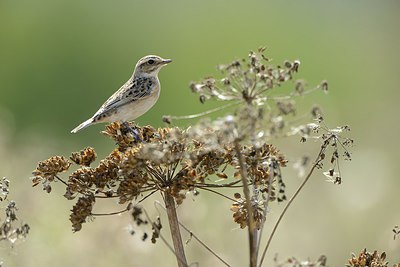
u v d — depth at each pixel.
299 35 35.00
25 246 12.37
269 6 36.47
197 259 13.02
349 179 18.02
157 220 6.50
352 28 37.03
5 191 6.84
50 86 28.78
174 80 30.73
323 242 16.39
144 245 12.86
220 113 25.30
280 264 6.21
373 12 38.94
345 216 17.19
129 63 31.34
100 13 32.75
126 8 33.72
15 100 28.17
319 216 16.95
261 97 5.80
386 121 23.88
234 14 35.31
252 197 6.92
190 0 35.75
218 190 17.11
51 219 13.72
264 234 15.66
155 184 6.84
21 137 21.98
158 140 7.02
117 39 32.09
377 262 7.13
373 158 19.19
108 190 7.15
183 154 6.55
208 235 13.32
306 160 5.57
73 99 28.80
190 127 6.45
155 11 34.41
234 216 6.89
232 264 13.10
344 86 32.34
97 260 12.66
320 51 34.22
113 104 11.73
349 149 20.44
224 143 6.25
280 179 6.39
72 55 30.02
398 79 32.47
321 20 36.91
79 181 7.02
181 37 33.47
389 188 17.78
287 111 5.62
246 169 6.79
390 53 35.16
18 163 16.50
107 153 22.05
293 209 16.89
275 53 33.72
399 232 7.95
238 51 33.19
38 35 30.38
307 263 6.20
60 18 31.45
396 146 21.09
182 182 6.75
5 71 28.80
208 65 32.25
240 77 5.80
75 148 21.95
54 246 12.81
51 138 23.41
